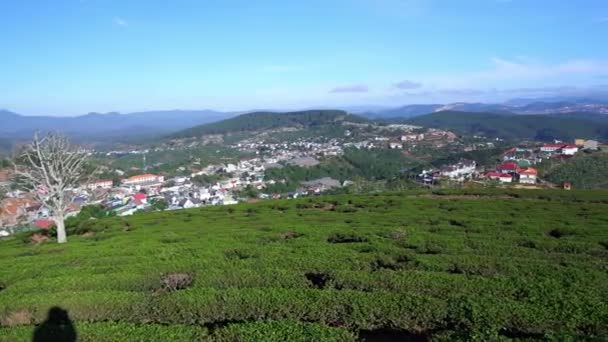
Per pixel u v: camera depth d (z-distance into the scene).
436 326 11.46
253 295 12.66
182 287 15.42
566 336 9.52
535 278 13.70
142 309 12.79
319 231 22.36
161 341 10.22
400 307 11.77
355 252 17.44
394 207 31.83
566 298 11.66
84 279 14.76
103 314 12.85
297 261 16.28
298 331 10.31
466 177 89.38
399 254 17.14
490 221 24.22
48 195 27.75
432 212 28.73
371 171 125.75
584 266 15.35
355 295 12.39
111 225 31.83
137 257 17.69
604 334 10.21
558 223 23.30
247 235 21.95
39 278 15.14
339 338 10.02
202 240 21.05
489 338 9.58
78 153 29.83
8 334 10.87
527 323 10.70
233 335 10.27
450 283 13.22
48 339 10.59
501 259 15.71
